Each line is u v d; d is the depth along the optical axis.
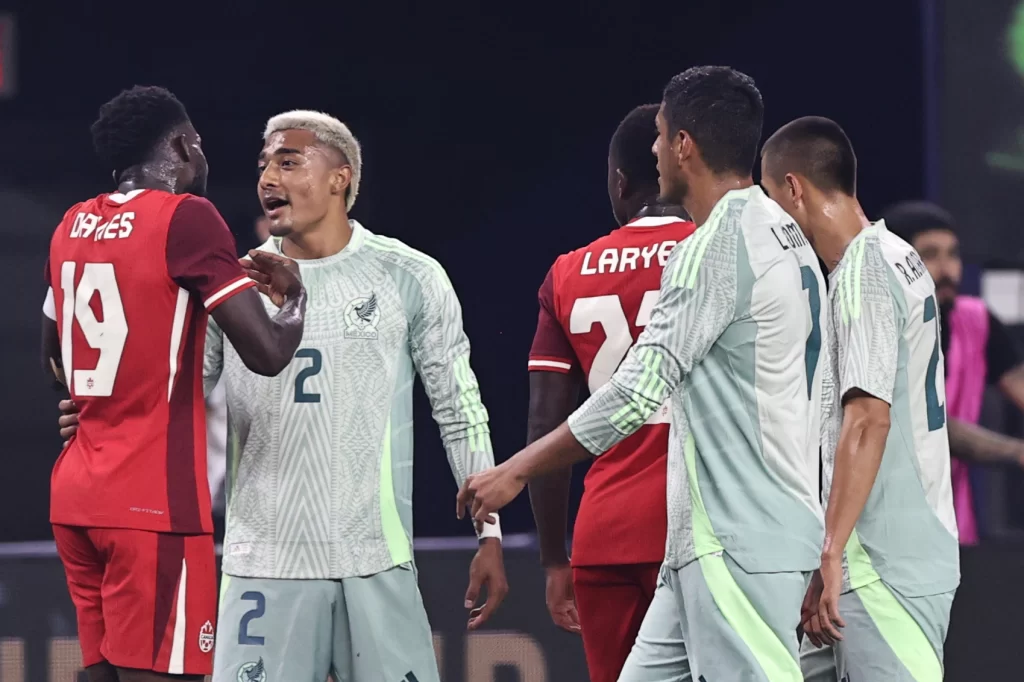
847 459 11.71
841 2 33.44
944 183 24.45
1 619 16.62
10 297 34.09
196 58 34.78
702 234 11.19
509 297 36.47
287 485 12.80
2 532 32.88
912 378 12.26
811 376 11.53
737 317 11.05
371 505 12.88
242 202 35.09
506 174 36.16
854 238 12.49
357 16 34.81
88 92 34.56
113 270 12.30
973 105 24.41
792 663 10.90
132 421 12.34
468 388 13.31
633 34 34.75
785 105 33.91
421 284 13.27
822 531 11.36
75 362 12.52
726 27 34.16
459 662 17.00
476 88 35.62
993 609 17.44
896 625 12.07
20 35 34.00
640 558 13.30
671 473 11.44
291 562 12.75
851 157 13.09
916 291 12.29
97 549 12.41
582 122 35.72
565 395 14.25
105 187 34.81
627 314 13.51
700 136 11.63
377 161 36.00
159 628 12.21
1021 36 24.33
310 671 12.77
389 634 12.88
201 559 12.41
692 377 11.23
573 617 14.98
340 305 13.02
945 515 12.44
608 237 13.93
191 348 12.40
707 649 10.99
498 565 13.30
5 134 34.38
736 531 10.96
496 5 34.78
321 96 35.34
